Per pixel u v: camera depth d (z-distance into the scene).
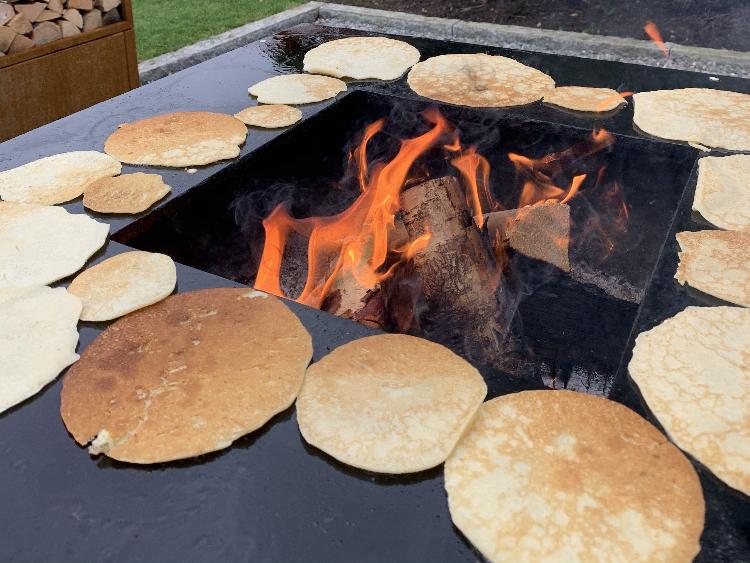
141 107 0.87
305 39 1.14
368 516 0.35
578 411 0.41
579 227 0.91
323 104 0.86
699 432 0.39
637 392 0.43
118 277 0.53
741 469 0.37
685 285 0.53
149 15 2.28
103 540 0.34
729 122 0.80
